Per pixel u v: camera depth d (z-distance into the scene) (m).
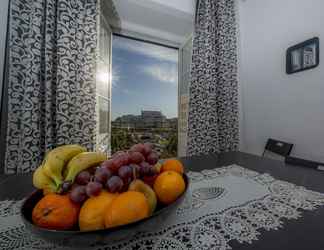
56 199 0.36
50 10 1.45
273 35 1.98
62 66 1.48
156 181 0.46
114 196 0.38
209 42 2.07
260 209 0.51
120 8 2.05
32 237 0.42
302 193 0.59
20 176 0.83
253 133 2.24
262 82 2.11
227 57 2.18
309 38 1.66
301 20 1.72
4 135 1.46
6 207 0.56
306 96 1.70
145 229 0.37
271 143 1.93
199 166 0.92
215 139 2.08
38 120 1.43
